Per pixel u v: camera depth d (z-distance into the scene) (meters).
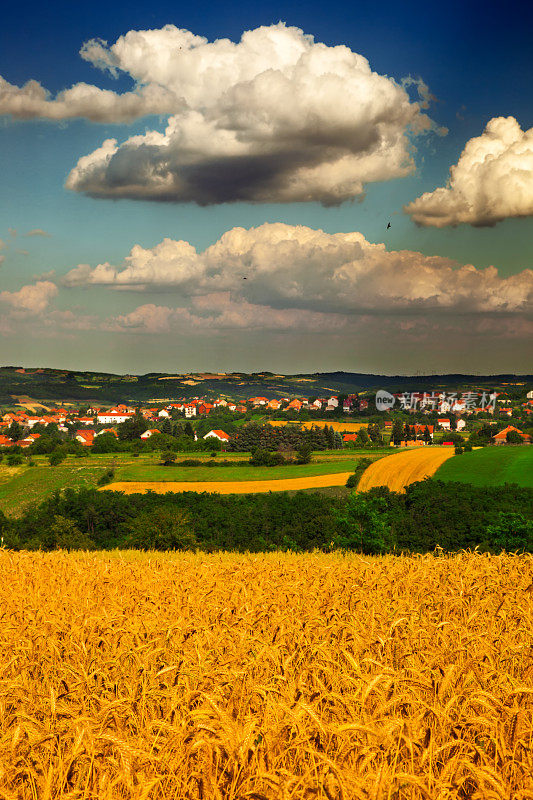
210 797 3.53
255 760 3.65
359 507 42.00
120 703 4.30
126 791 3.65
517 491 60.12
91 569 13.75
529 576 11.15
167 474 109.56
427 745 4.11
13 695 5.04
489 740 4.20
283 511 65.50
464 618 7.54
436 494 59.09
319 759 3.74
